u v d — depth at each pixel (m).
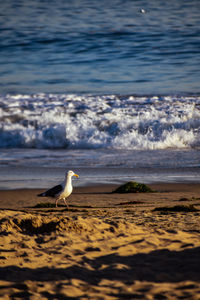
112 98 84.94
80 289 11.55
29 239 17.25
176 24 150.62
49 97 86.25
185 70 105.44
